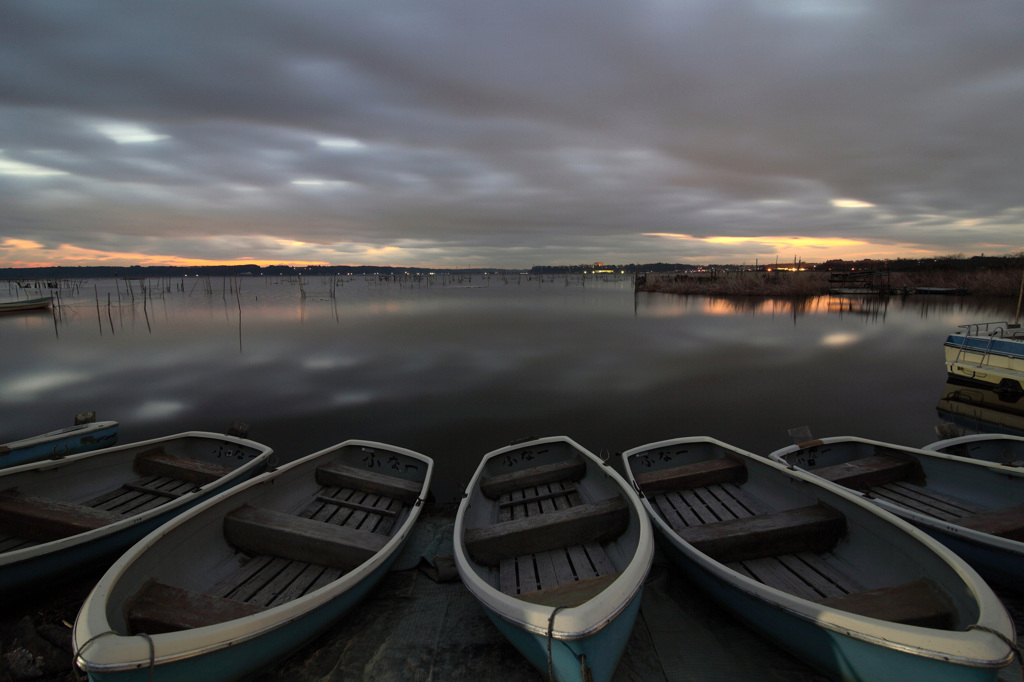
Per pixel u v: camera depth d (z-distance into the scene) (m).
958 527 5.06
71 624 4.91
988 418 13.30
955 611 3.79
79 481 7.08
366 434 12.41
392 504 6.82
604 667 3.62
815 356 22.44
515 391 16.58
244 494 5.90
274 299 68.19
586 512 5.54
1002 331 15.23
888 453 7.41
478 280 192.38
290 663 4.42
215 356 23.42
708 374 18.98
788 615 3.90
